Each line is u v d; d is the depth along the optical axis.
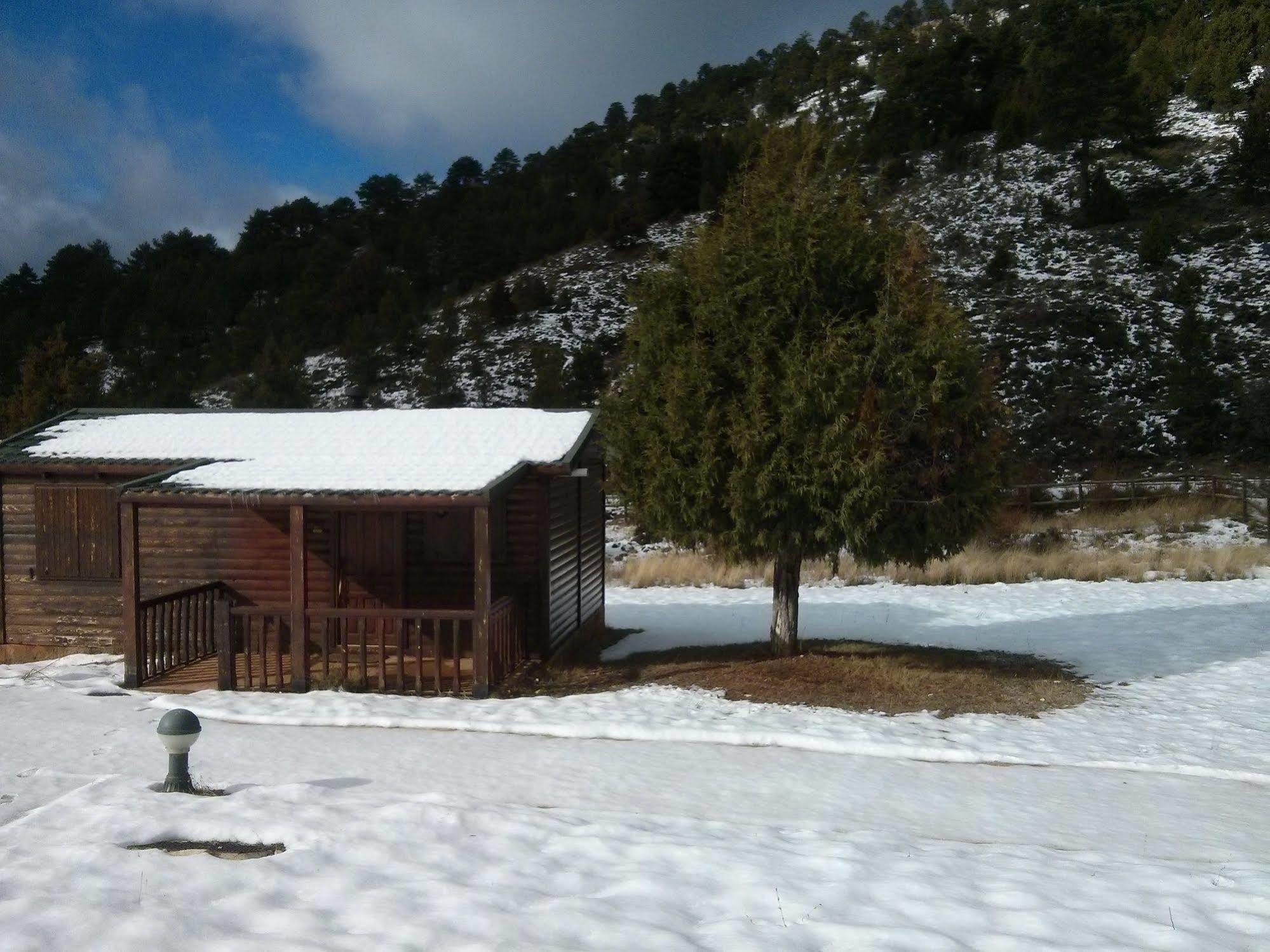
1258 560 20.75
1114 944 4.40
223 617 11.13
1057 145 54.38
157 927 4.26
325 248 72.62
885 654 12.73
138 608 11.38
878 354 10.34
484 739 9.06
